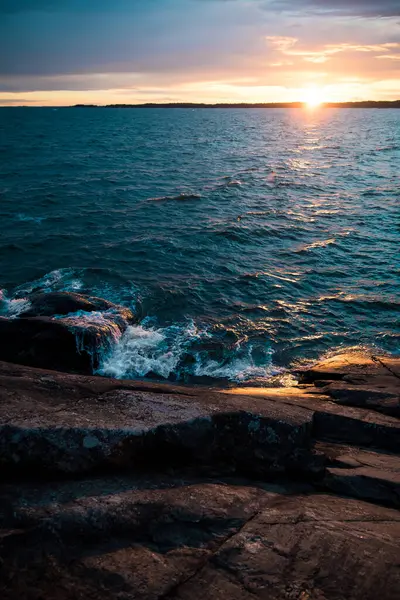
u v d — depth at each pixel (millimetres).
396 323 11484
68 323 9625
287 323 11523
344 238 18359
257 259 16234
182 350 10109
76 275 14383
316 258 16219
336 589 2689
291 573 2787
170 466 4035
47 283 13680
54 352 9211
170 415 4266
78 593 2564
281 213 22453
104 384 5219
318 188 29250
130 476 3723
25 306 11320
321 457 4434
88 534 2994
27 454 3602
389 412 6082
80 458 3652
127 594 2570
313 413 5281
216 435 4289
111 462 3723
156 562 2826
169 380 9062
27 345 9188
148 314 11906
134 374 9219
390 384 7215
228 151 53344
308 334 10992
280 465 4309
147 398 4613
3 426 3730
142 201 25203
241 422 4465
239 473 4215
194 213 22594
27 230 19203
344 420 5434
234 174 34875
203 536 3088
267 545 3008
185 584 2670
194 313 12031
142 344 10211
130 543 2984
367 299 12836
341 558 2922
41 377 5203
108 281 14023
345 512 3574
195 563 2838
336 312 12125
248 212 22703
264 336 10844
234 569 2799
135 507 3248
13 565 2719
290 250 17109
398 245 17469
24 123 122375
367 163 42031
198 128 105062
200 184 30516
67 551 2863
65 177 32781
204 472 4062
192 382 8984
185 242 17891
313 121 150250
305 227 19984
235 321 11609
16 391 4641
